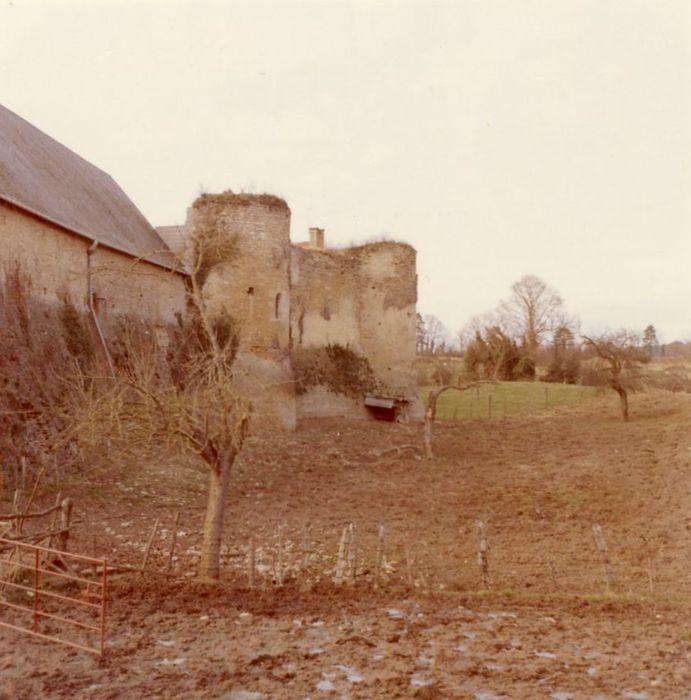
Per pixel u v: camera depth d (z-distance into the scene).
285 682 7.29
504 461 24.75
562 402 44.66
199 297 12.62
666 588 11.74
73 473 17.02
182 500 17.44
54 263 19.97
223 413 11.34
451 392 49.91
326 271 36.09
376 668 7.74
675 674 7.76
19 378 16.64
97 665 7.54
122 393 11.84
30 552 10.68
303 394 33.47
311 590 11.01
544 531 15.74
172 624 8.95
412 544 14.52
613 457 23.94
